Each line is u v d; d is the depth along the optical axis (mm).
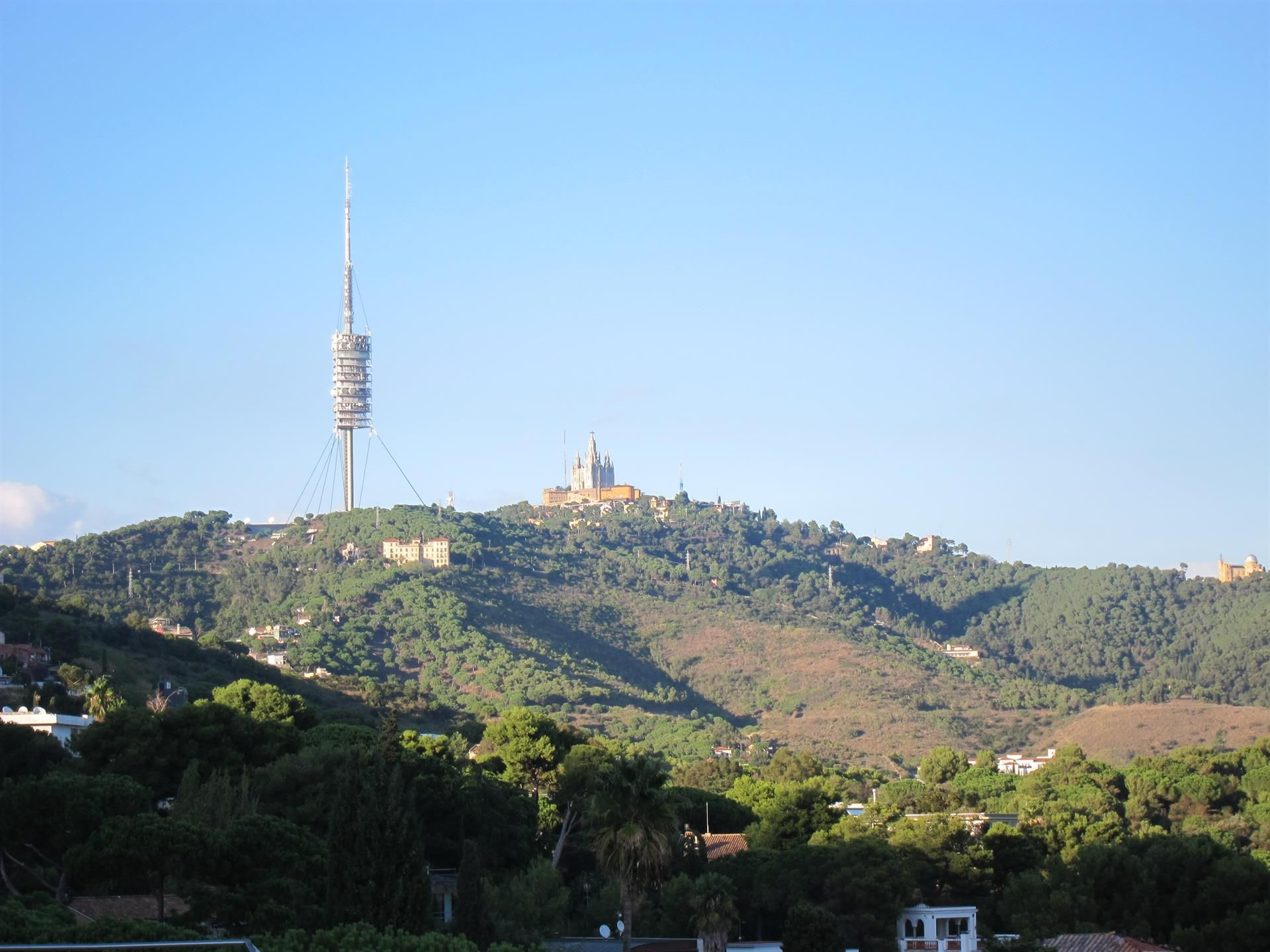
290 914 74188
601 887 110500
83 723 140500
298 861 80375
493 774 128625
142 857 75562
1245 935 100312
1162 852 110188
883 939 102750
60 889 81062
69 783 83375
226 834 80188
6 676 170125
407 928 71625
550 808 120312
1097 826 139125
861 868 105000
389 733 78625
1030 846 121562
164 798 105750
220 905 75750
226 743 109625
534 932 90125
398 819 73250
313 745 115312
